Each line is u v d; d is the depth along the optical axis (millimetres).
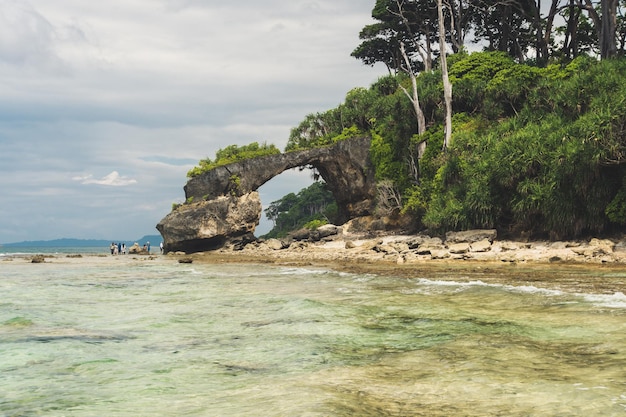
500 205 35250
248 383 6480
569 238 31031
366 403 5391
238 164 54844
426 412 5066
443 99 49688
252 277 23766
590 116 29000
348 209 57969
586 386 5793
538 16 57531
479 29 64812
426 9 62469
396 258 32062
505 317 10805
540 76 45281
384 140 53812
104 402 5832
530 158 31953
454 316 11148
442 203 39906
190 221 53344
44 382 6770
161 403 5719
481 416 4922
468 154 39625
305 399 5574
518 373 6461
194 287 19516
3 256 56438
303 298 14906
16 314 12727
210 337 9641
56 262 41719
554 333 8961
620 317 10125
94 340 9438
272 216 153500
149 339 9516
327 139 57688
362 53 69062
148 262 40500
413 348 8258
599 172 28953
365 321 10875
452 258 30047
